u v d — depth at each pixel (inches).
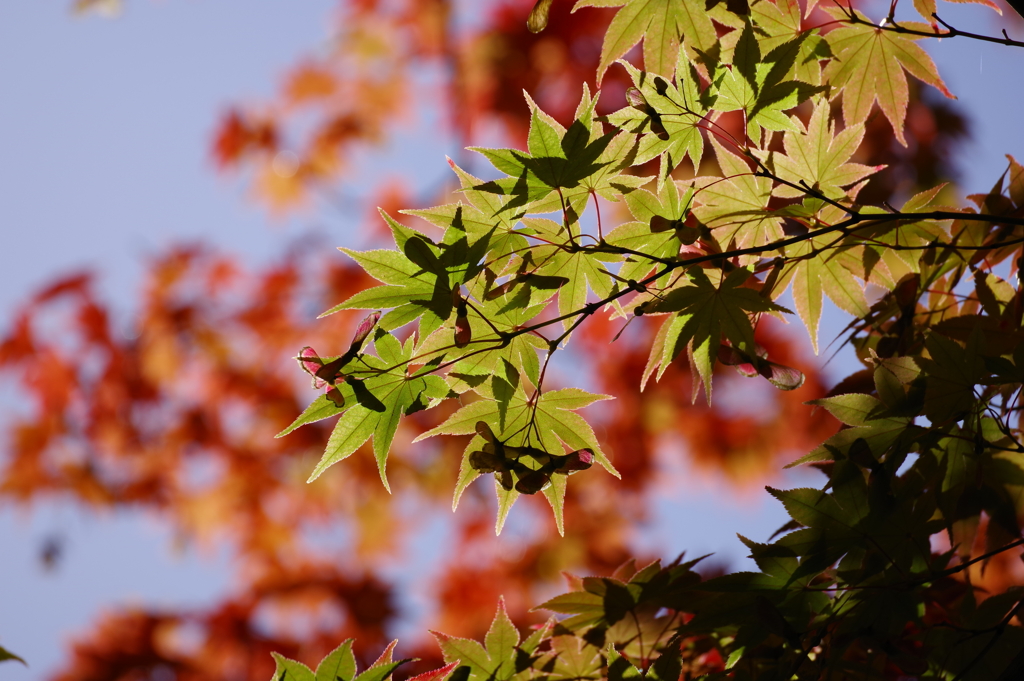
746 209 52.2
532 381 51.0
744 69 51.0
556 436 51.3
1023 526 52.4
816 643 51.3
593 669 52.9
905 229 52.7
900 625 51.3
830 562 51.2
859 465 51.1
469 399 138.4
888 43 52.7
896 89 53.0
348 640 51.3
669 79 52.2
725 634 52.8
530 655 52.6
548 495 51.3
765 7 52.1
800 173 51.9
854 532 51.1
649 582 52.6
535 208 50.8
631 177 51.0
